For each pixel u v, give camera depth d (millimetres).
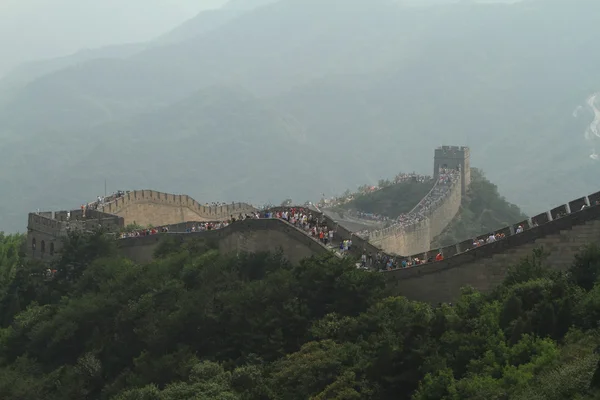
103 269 134250
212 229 131000
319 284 97625
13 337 125375
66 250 142125
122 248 144500
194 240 131750
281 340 93438
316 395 80625
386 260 106250
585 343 71188
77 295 132000
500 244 93375
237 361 94500
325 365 83250
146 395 89688
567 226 90500
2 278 158125
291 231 115938
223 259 118938
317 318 95562
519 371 69312
